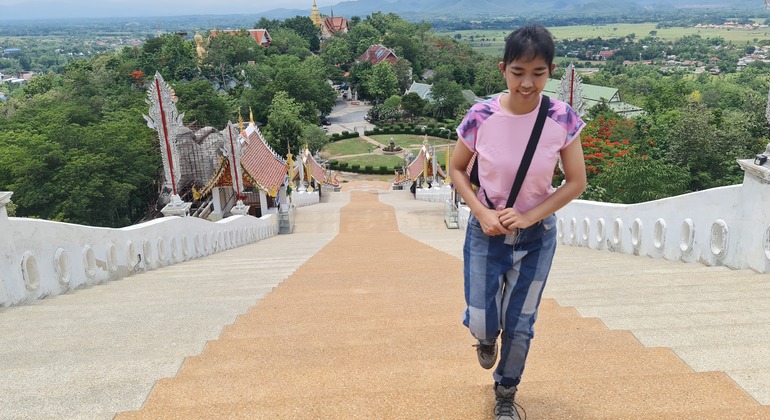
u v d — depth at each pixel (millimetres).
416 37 126812
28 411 3385
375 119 81375
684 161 23734
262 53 96062
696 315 5109
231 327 5430
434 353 4332
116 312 6148
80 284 7898
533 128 2721
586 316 5305
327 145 67812
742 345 4121
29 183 30672
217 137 31172
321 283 8125
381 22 147375
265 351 4496
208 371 4086
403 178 43344
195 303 6629
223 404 3254
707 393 3260
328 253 13734
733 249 7422
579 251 11008
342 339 4793
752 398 3189
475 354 4246
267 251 15117
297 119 63812
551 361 3967
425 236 19750
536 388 3395
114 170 33812
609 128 25438
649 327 4801
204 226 13938
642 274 7441
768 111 6734
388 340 4719
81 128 37562
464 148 2896
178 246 11922
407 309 6074
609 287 6660
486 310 2965
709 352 3986
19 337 5160
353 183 50375
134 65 77000
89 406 3441
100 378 3965
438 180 38375
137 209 38156
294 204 31016
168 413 3168
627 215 9930
